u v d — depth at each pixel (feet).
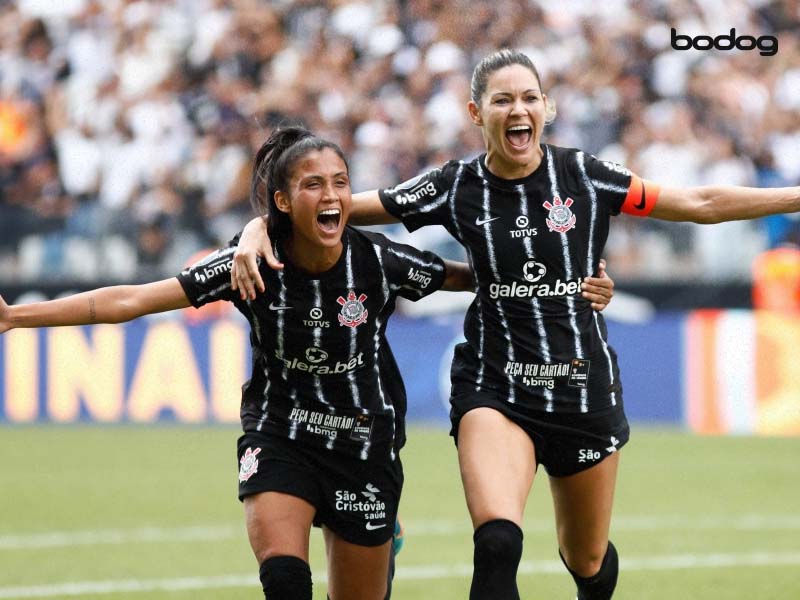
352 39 128.67
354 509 35.40
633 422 102.53
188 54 133.28
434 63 123.13
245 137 124.57
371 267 34.81
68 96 134.92
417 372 105.91
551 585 51.85
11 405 115.14
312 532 66.28
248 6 132.77
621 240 105.29
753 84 119.03
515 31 123.54
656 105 118.32
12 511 70.23
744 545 59.77
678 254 103.91
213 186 121.70
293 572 33.04
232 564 56.08
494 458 35.14
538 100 35.78
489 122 35.70
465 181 36.88
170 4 136.26
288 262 34.47
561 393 36.29
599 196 36.32
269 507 34.19
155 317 110.73
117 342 111.75
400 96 123.65
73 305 34.35
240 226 118.62
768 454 89.10
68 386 113.29
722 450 91.04
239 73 130.82
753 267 102.17
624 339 102.83
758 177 115.85
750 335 98.63
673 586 50.96
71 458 91.76
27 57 138.62
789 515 67.77
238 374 107.04
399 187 37.70
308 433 34.94
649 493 74.95
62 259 117.60
